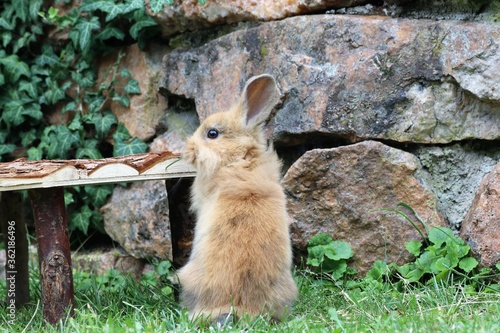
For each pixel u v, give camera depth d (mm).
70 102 7559
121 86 7387
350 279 5816
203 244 4602
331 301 5188
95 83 7516
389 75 5715
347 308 4930
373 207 5742
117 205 7090
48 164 4801
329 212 5875
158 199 6738
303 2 6203
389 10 5992
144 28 7203
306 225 5934
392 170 5672
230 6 6594
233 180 4727
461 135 5594
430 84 5633
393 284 5527
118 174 4777
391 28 5750
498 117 5480
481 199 5352
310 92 5988
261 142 5043
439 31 5586
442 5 5793
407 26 5711
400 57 5684
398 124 5711
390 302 4961
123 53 7422
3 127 7703
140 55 7309
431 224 5617
